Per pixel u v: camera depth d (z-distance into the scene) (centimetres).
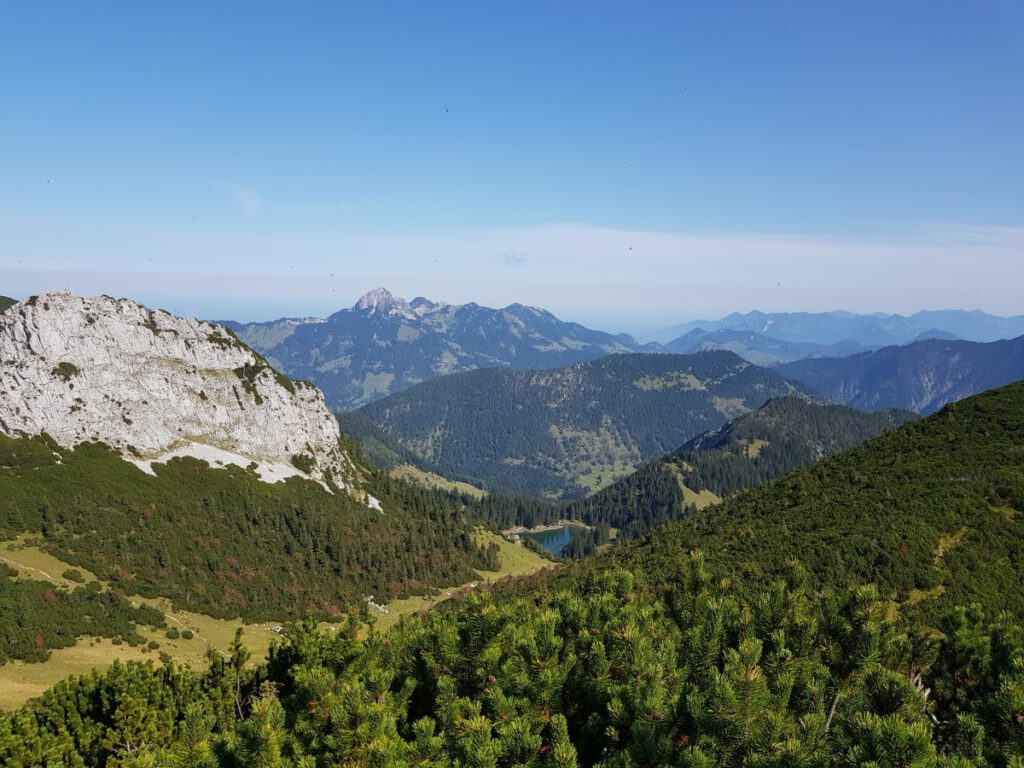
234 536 13138
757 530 8050
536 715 1405
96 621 8212
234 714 2931
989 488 7019
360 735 1206
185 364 16325
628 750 1159
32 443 12188
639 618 1666
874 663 1430
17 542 9775
